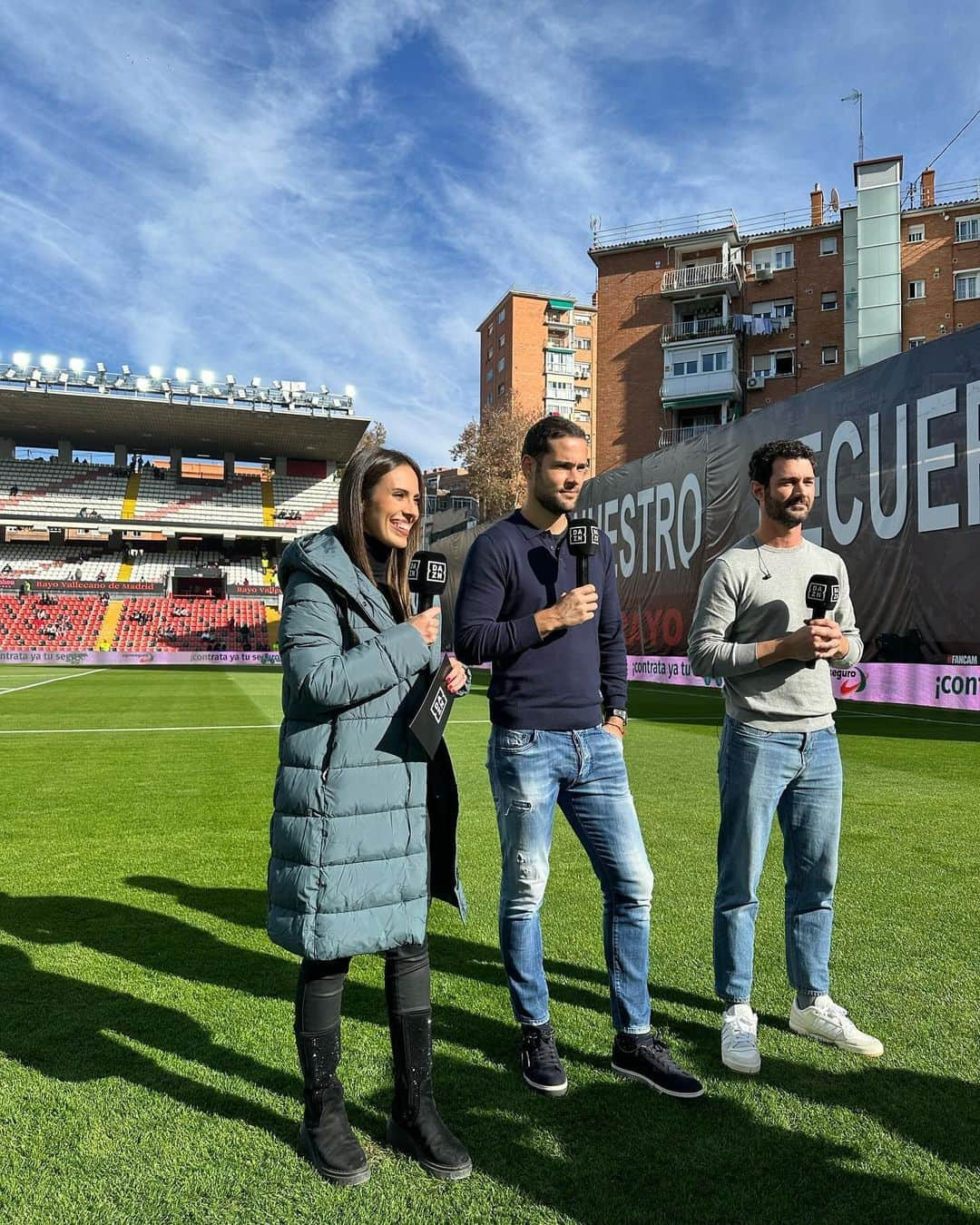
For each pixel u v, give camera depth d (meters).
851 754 7.85
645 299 37.09
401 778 1.86
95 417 40.81
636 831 2.28
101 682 20.83
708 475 15.65
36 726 10.70
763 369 35.44
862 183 32.50
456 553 29.98
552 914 3.54
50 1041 2.38
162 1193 1.70
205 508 45.31
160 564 44.09
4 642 35.56
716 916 2.39
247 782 6.62
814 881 2.41
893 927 3.30
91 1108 2.03
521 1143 1.89
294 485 48.56
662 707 13.44
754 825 2.31
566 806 2.32
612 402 37.66
